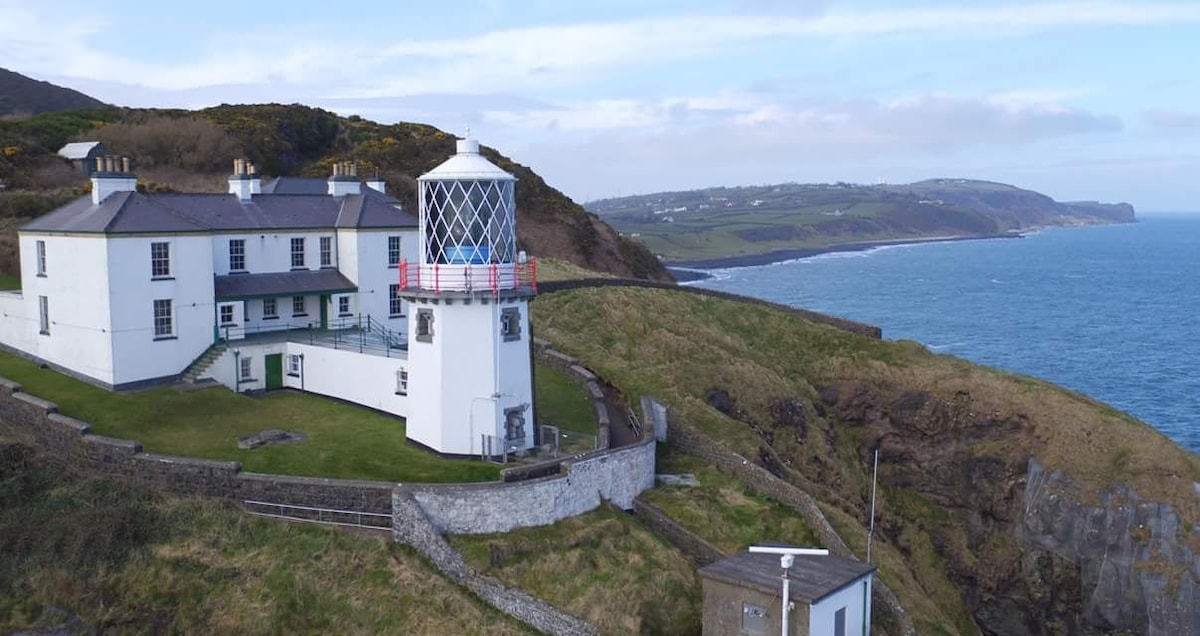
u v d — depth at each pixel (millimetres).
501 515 28156
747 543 31641
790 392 51469
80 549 26094
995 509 47750
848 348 58312
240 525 27500
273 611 24906
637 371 45281
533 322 50469
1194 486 42750
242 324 40625
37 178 68312
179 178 78000
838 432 53000
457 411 32000
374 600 25422
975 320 132875
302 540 27172
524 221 91438
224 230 40312
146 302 36875
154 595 25312
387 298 45719
